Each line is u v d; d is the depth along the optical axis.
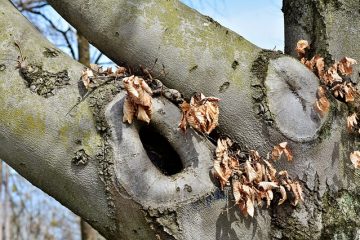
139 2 1.94
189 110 1.85
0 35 1.88
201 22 1.96
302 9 2.17
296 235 1.91
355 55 2.08
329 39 2.09
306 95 1.93
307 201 1.92
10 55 1.86
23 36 1.89
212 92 1.92
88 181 1.82
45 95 1.83
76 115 1.83
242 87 1.92
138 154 1.81
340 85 2.00
